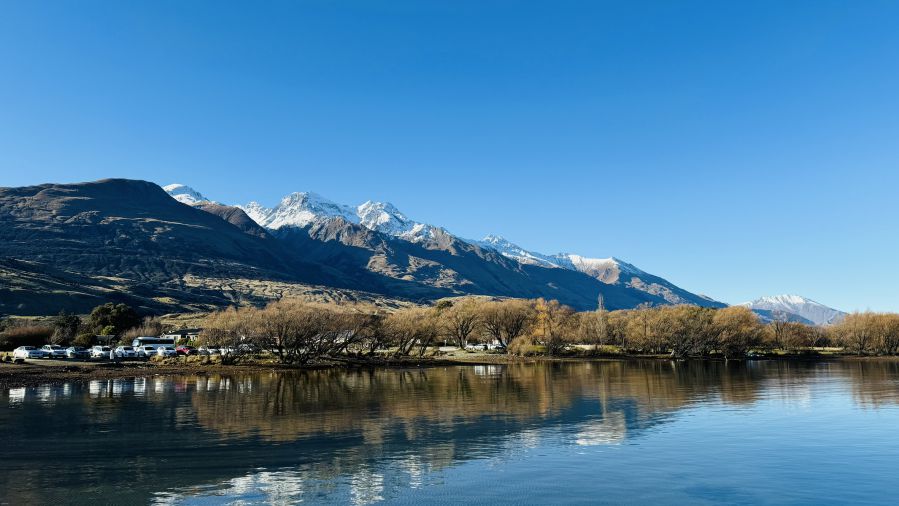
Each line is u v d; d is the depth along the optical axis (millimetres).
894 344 192375
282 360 122625
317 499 27922
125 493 28688
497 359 154250
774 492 29250
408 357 148750
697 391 73625
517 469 33219
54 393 68625
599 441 41094
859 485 30391
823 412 55188
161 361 119312
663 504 27406
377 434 43281
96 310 177500
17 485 29938
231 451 37531
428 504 27297
